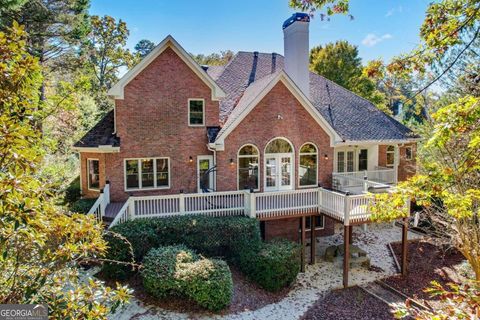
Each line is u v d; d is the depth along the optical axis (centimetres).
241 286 1323
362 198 1452
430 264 1661
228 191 1588
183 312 1120
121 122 1606
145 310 1112
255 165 1741
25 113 460
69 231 459
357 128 2088
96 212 1392
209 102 1741
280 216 1555
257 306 1212
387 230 2155
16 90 442
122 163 1622
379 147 2247
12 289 422
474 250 1247
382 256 1752
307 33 1984
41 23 2386
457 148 1000
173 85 1669
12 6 1720
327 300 1300
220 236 1410
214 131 1741
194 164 1738
